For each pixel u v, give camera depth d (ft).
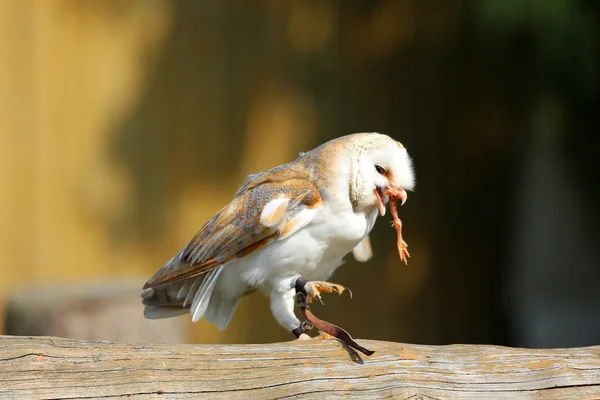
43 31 46.06
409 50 51.37
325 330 15.64
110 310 32.04
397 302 51.60
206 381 14.10
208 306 20.44
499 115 51.06
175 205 48.37
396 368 15.34
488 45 49.01
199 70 48.85
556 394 15.66
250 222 18.97
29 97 45.75
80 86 46.70
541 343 56.80
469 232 52.60
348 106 51.16
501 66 50.06
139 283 35.32
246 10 49.70
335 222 18.88
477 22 44.75
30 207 45.52
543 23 41.04
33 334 31.50
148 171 47.83
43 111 45.98
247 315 48.49
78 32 46.73
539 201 55.26
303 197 18.85
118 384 13.55
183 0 48.62
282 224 18.72
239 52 49.57
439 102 51.49
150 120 47.93
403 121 51.62
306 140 50.80
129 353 13.87
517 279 55.47
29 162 45.62
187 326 37.58
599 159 51.62
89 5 46.83
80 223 46.42
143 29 47.88
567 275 59.31
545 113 49.14
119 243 47.09
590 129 48.78
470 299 52.85
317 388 14.67
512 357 16.08
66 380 13.30
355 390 14.85
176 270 19.53
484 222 52.90
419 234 51.78
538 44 44.78
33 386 13.07
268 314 48.78
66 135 46.32
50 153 45.98
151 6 48.01
